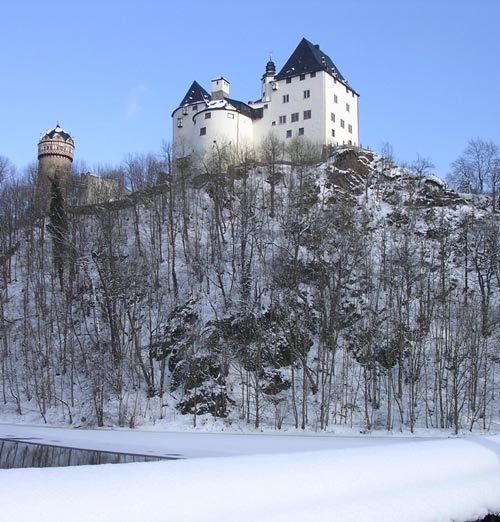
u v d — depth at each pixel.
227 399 47.50
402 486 8.77
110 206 76.75
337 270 59.50
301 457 9.07
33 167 111.06
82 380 53.34
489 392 50.34
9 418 48.78
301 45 112.94
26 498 6.54
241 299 54.62
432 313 57.38
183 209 75.19
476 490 9.12
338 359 53.44
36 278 70.00
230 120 107.50
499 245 69.44
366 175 90.31
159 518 6.83
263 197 80.12
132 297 58.75
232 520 7.12
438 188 88.12
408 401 48.91
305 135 106.62
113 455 15.53
